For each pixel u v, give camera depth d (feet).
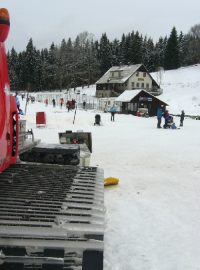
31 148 21.22
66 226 8.86
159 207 21.43
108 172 31.78
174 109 213.05
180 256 14.76
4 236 8.28
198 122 125.29
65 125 86.28
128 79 275.80
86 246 8.16
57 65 368.07
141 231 17.40
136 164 36.24
